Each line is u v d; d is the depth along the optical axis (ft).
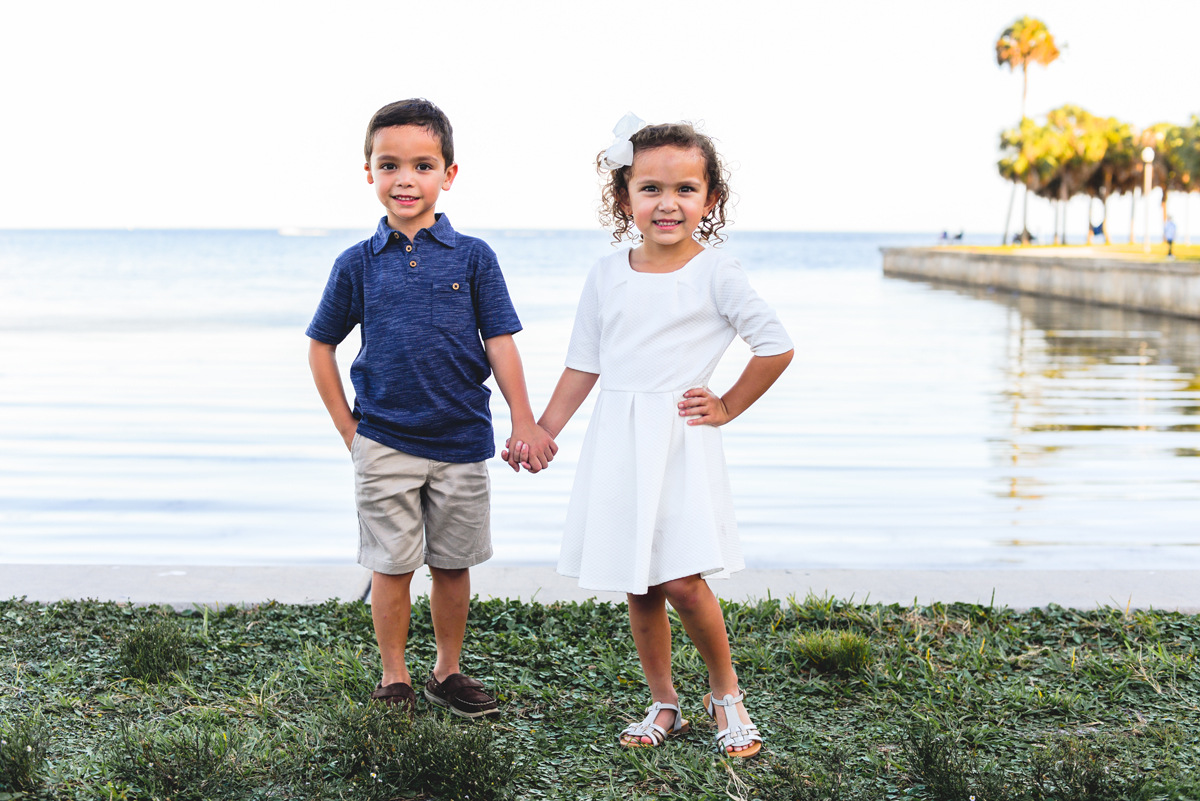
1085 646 10.43
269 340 50.01
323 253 270.46
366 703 8.98
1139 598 11.86
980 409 30.60
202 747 7.72
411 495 8.91
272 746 8.01
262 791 7.34
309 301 82.99
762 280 130.93
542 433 8.80
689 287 8.27
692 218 8.22
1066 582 12.49
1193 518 17.97
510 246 363.56
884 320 66.23
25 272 148.36
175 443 24.79
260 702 8.86
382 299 8.87
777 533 16.87
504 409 29.63
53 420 27.96
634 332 8.29
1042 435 26.40
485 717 8.83
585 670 9.84
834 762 7.78
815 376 37.96
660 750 8.24
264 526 17.35
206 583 12.20
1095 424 28.14
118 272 149.89
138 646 9.62
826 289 108.27
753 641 10.36
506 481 20.61
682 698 9.32
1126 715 8.84
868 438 25.68
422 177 8.79
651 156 8.16
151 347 46.52
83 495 19.54
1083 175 188.24
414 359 8.78
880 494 19.72
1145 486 20.58
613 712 8.99
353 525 17.43
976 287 116.47
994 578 12.66
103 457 23.12
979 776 7.47
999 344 50.96
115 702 8.80
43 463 22.48
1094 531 17.08
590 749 8.25
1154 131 177.06
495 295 9.14
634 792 7.59
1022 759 8.04
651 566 8.05
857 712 8.93
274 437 25.62
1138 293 76.79
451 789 7.35
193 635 10.31
